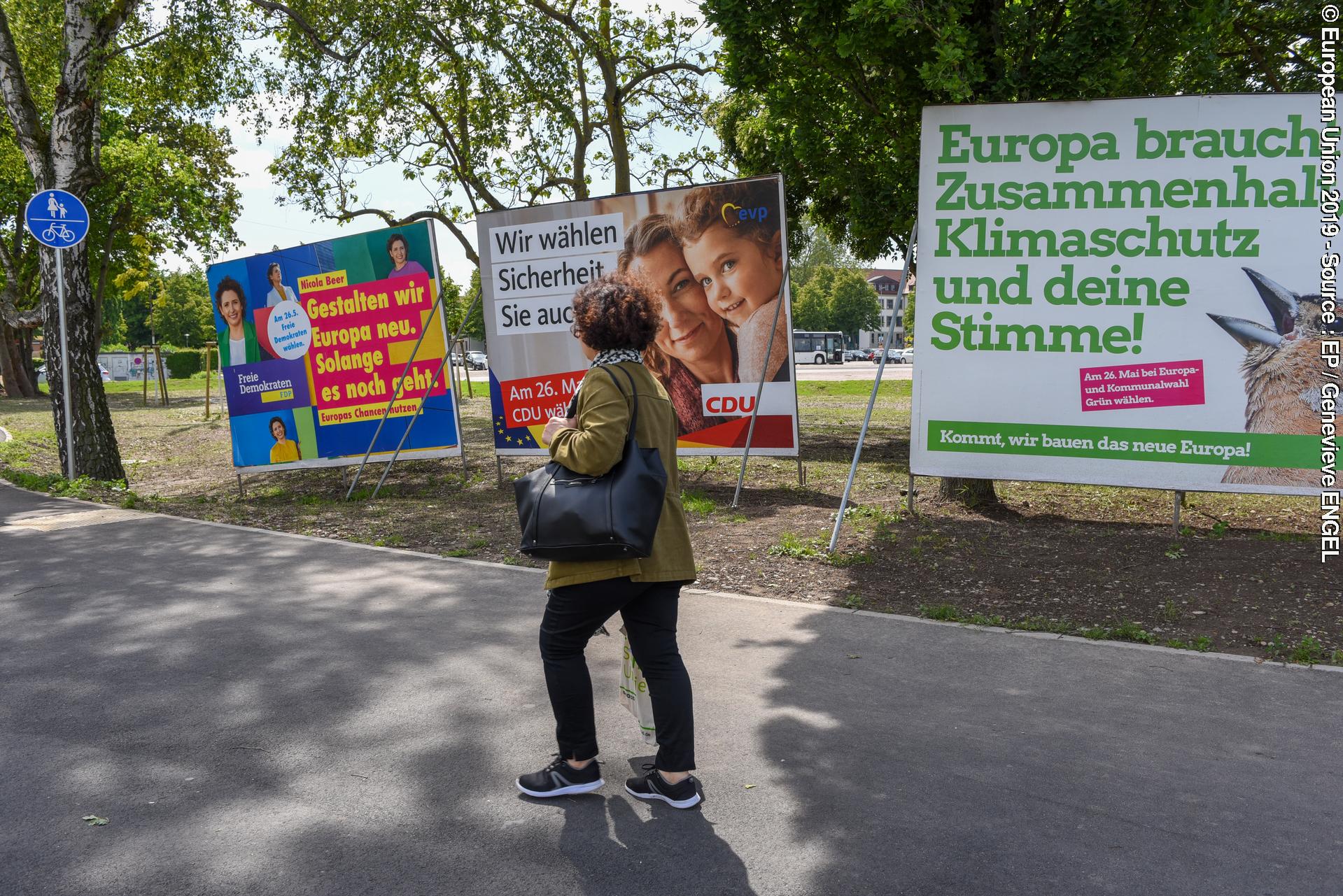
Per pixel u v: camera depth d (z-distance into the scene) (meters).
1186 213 7.43
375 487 12.06
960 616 5.62
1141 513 8.77
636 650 3.44
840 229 17.02
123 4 12.91
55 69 18.53
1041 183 7.70
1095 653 4.97
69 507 10.35
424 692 4.59
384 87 17.88
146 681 4.76
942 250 7.95
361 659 5.08
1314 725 4.05
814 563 6.89
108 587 6.65
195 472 15.23
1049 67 8.15
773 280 9.59
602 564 3.27
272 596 6.38
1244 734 3.96
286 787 3.61
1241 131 7.29
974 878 2.94
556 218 10.38
